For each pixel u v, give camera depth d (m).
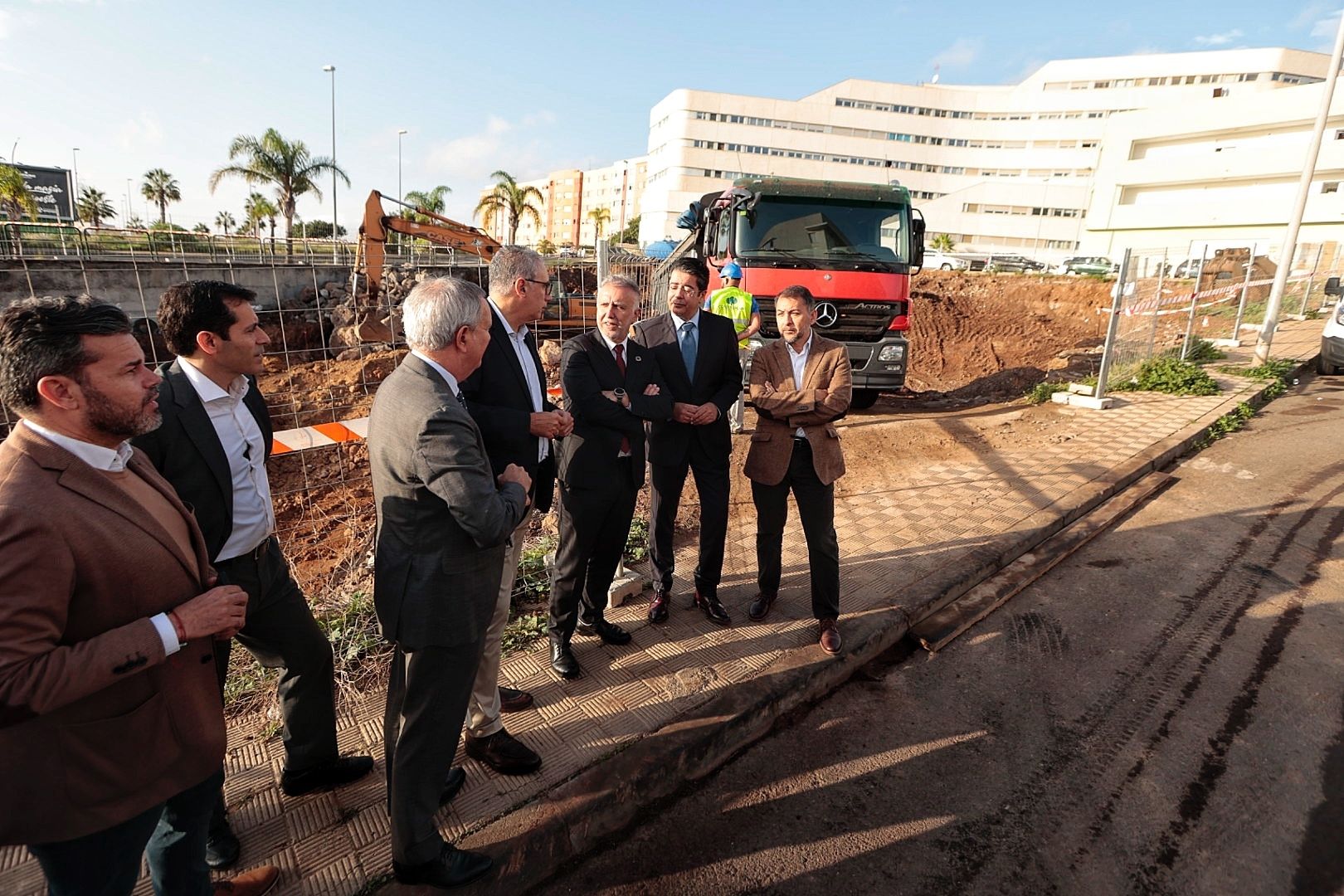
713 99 69.12
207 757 1.67
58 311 1.37
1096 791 2.81
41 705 1.31
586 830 2.49
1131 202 44.41
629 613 3.91
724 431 3.74
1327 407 9.01
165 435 2.03
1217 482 6.37
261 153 29.09
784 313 3.54
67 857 1.53
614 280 3.30
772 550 3.78
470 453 1.95
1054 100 69.56
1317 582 4.50
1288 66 63.09
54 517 1.35
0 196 31.02
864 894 2.34
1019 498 5.71
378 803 2.53
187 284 2.10
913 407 10.08
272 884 2.17
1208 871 2.43
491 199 46.28
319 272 17.77
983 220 61.47
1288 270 10.56
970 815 2.68
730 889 2.35
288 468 7.45
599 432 3.12
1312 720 3.23
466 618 2.04
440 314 1.99
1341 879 2.40
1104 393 8.80
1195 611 4.18
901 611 3.92
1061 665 3.67
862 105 71.31
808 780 2.86
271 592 2.30
